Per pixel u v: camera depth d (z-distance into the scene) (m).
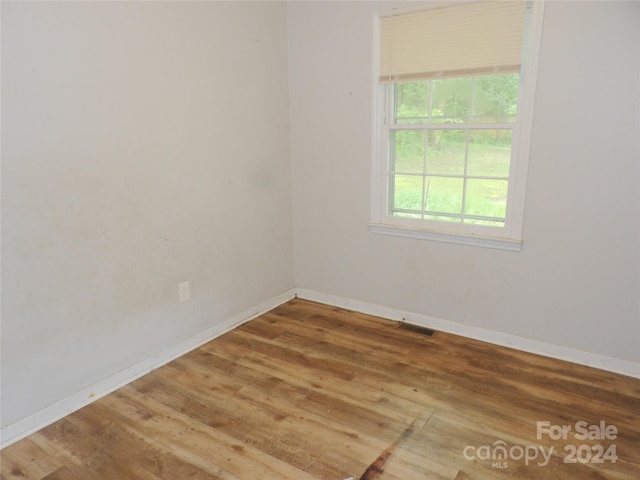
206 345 2.82
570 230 2.44
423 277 3.01
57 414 2.10
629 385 2.31
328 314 3.31
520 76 2.44
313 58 3.12
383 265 3.17
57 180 1.98
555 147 2.39
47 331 2.03
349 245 3.29
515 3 2.35
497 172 2.64
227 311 3.04
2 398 1.90
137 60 2.25
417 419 2.05
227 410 2.14
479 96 2.61
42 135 1.90
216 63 2.69
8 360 1.90
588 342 2.51
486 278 2.77
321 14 3.01
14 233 1.86
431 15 2.61
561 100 2.32
